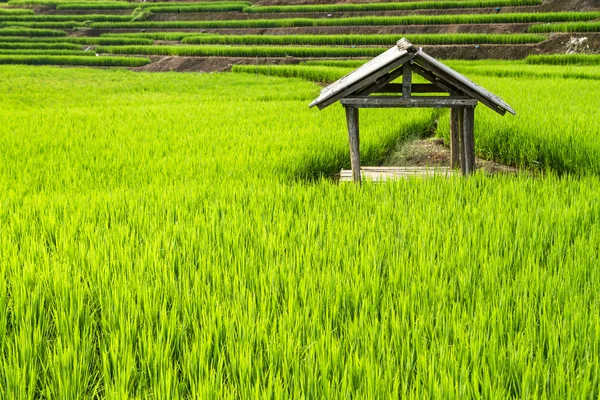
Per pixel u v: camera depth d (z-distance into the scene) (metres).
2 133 14.37
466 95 7.86
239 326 3.86
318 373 3.44
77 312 4.11
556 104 15.79
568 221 6.09
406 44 7.72
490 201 6.99
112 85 32.22
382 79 7.91
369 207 7.10
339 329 4.05
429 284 4.56
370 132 13.06
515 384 3.33
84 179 9.62
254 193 7.75
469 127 8.17
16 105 22.02
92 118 17.44
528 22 47.81
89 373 3.67
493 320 3.91
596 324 3.69
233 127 14.88
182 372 3.57
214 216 6.64
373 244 5.54
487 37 44.72
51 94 27.16
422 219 6.32
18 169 10.23
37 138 13.55
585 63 38.56
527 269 4.86
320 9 59.78
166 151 11.88
